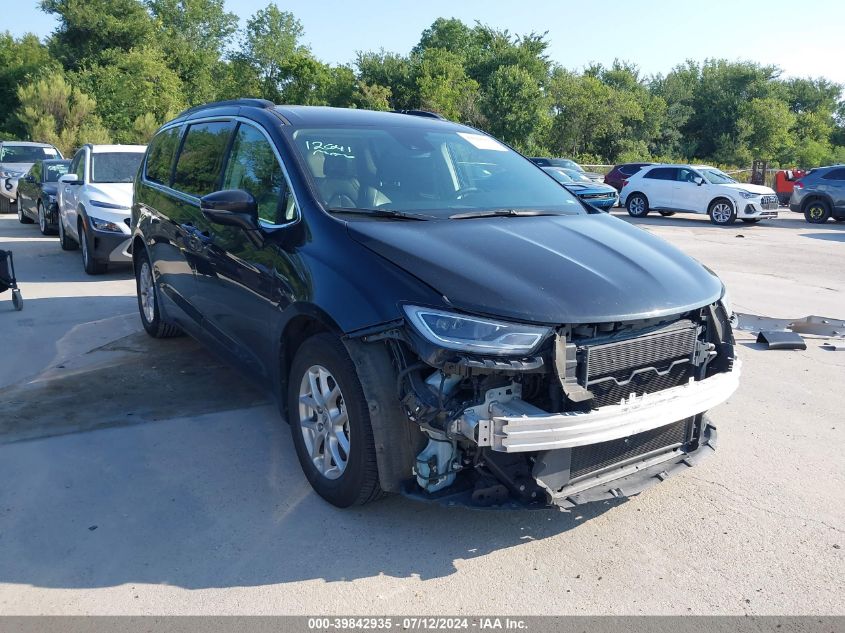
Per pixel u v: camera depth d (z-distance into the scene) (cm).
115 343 646
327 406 355
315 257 356
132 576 308
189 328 536
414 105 5038
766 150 6831
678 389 333
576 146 5384
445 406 303
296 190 392
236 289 434
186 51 5866
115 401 503
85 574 309
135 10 5347
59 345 640
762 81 6919
